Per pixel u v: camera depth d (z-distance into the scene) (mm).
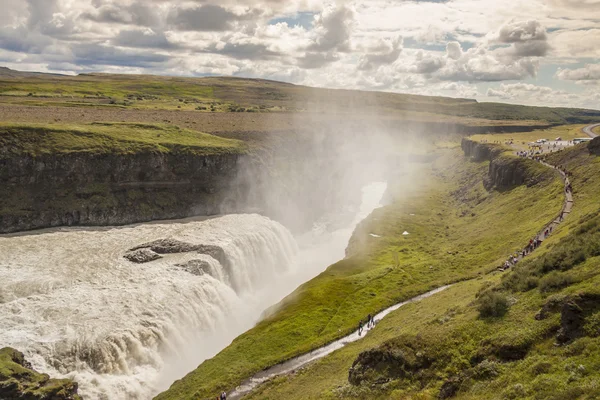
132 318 63500
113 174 101000
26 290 65438
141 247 85000
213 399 50031
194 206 111125
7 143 90250
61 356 54125
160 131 124500
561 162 117375
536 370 31078
